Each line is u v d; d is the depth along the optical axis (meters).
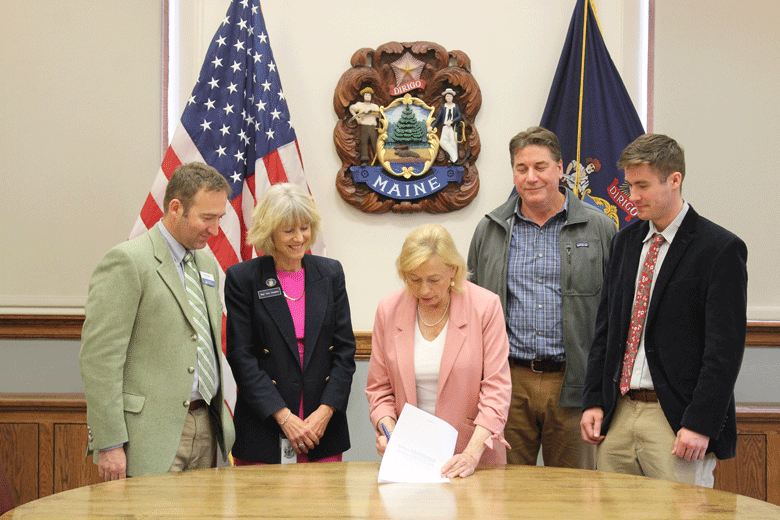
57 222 3.60
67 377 3.54
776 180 3.59
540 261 2.60
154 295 2.15
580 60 3.49
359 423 3.50
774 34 3.61
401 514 1.49
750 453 3.09
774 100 3.60
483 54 3.64
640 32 3.64
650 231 2.25
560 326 2.55
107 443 2.03
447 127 3.57
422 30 3.65
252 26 3.48
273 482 1.79
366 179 3.57
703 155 3.61
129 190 3.62
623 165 2.18
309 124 3.64
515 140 2.61
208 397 2.22
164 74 3.62
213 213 2.20
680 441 2.00
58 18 3.61
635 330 2.21
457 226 3.62
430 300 2.09
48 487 3.14
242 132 3.41
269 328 2.34
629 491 1.70
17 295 3.59
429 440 1.91
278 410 2.25
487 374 2.10
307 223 2.35
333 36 3.65
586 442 2.54
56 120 3.61
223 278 3.29
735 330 2.01
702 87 3.61
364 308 3.63
